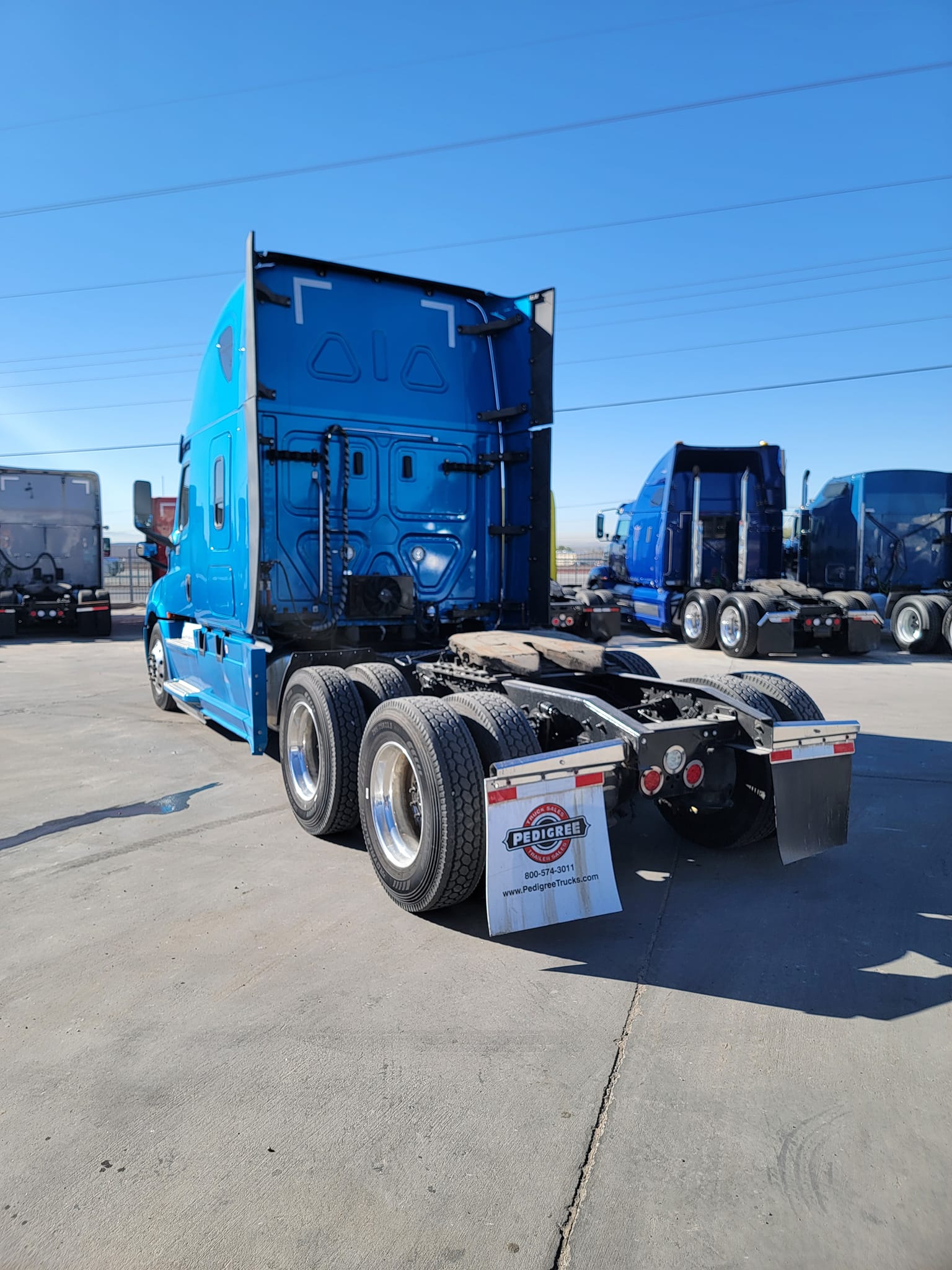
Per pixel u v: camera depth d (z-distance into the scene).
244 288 5.14
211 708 6.75
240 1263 1.88
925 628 14.04
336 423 5.96
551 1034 2.81
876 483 16.11
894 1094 2.47
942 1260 1.89
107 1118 2.39
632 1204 2.05
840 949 3.43
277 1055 2.70
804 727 3.80
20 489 18.50
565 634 6.13
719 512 16.47
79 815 5.29
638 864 4.43
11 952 3.44
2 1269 1.87
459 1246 1.93
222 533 6.32
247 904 3.91
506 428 6.61
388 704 3.92
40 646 16.20
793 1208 2.04
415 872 3.63
